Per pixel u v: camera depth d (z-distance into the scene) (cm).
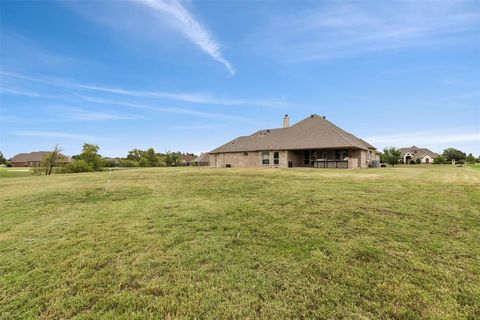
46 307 242
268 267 316
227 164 3047
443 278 283
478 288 262
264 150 2675
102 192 886
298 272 302
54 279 293
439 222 470
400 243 379
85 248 382
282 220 502
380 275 292
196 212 579
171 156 7569
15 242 412
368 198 670
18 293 266
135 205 675
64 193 872
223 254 355
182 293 263
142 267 320
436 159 5800
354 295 255
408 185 898
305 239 403
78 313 233
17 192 930
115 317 226
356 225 461
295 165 2634
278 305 241
